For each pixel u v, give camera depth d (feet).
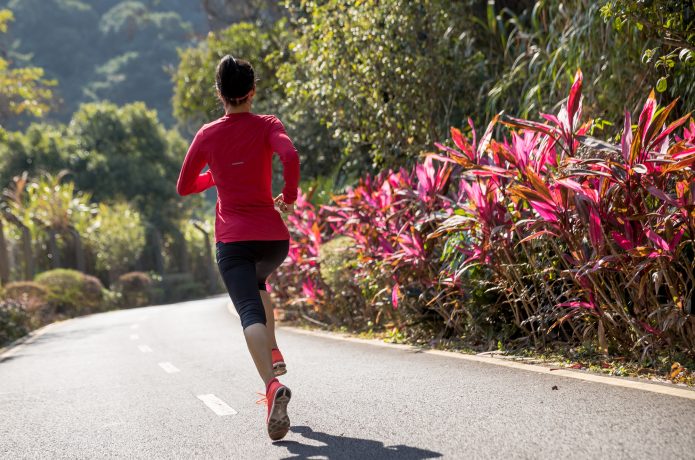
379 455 11.99
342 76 40.34
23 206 129.29
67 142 193.06
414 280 26.40
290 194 13.53
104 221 132.16
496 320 23.91
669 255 16.03
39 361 33.24
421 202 25.30
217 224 14.10
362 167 49.90
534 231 19.66
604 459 10.62
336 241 36.76
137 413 17.74
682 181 16.22
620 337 18.40
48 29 417.90
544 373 17.80
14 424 17.69
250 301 13.52
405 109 38.96
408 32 39.14
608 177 16.79
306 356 25.70
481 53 38.40
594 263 17.51
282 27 81.61
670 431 11.68
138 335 44.11
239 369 24.18
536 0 35.94
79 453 14.17
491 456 11.31
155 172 193.36
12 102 87.71
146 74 398.21
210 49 98.17
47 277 97.45
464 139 21.71
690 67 22.72
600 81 26.32
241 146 13.74
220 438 14.32
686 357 17.02
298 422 15.02
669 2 21.72
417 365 21.18
